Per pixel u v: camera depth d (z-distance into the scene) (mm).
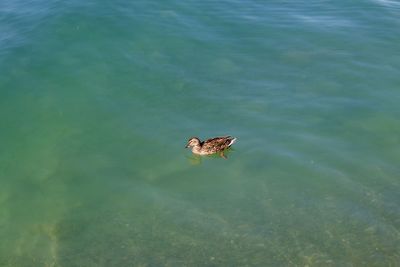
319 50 28750
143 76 25562
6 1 32750
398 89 25031
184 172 19625
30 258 15898
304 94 24578
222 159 20266
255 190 18688
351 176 19281
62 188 18734
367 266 15383
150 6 32125
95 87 24422
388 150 20766
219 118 22734
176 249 16141
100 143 21094
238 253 15961
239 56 27922
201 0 33656
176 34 29547
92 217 17484
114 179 19203
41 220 17359
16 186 18797
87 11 30453
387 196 18219
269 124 22312
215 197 18375
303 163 19953
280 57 27938
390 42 29703
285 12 33156
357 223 17016
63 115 22562
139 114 22875
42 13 30453
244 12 32719
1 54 26109
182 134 21688
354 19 32469
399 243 16156
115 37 28562
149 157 20391
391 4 34625
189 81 25422
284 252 15953
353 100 24125
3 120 22031
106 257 15906
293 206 17875
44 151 20594
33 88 23938
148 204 18031
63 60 26109
